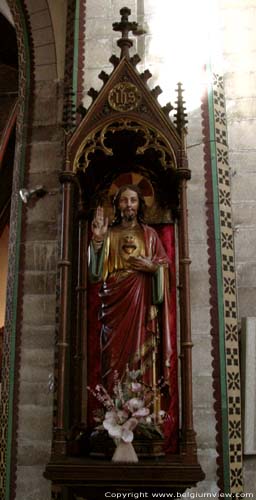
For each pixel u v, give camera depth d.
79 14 6.89
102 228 5.91
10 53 10.90
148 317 5.63
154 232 5.98
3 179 13.74
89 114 5.91
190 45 6.63
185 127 5.84
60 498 5.58
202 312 5.83
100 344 5.71
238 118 6.48
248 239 6.11
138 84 5.94
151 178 6.29
